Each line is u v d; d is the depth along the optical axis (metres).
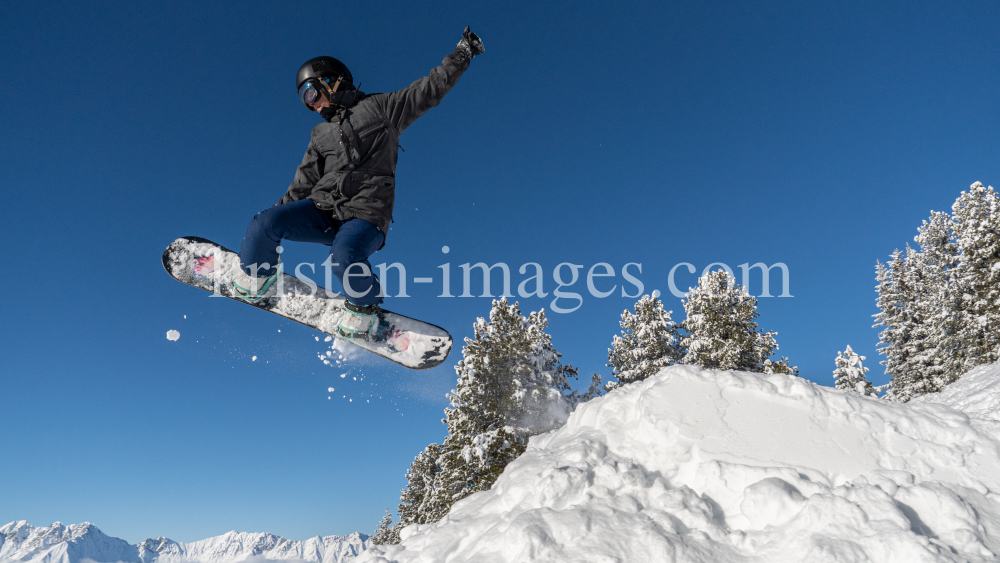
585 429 3.77
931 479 2.70
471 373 18.03
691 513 2.59
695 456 3.01
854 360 19.94
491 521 2.94
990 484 2.63
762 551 2.34
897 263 32.34
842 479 2.73
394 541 29.14
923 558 2.06
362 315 4.18
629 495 2.83
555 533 2.54
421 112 3.79
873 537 2.20
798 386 3.38
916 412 3.19
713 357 20.25
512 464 3.60
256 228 3.56
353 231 3.47
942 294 25.75
